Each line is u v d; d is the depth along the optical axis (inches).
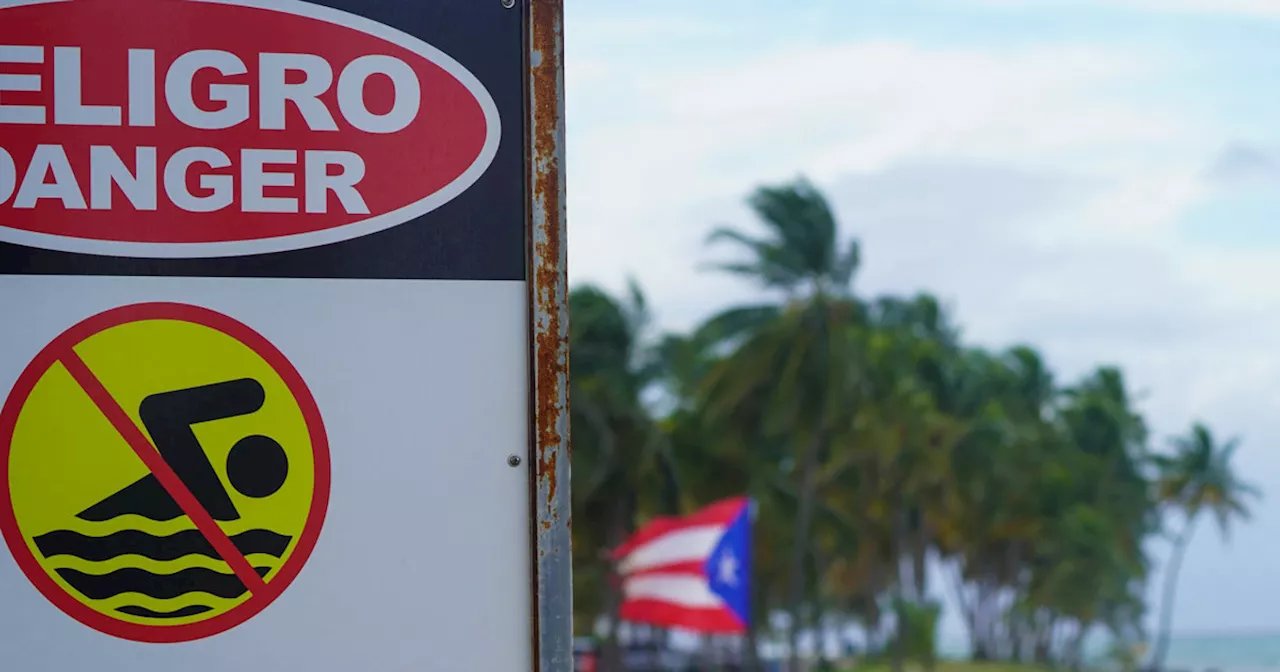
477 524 138.8
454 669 136.9
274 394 138.1
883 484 4719.5
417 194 142.0
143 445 135.9
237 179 140.0
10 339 135.7
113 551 134.6
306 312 139.3
